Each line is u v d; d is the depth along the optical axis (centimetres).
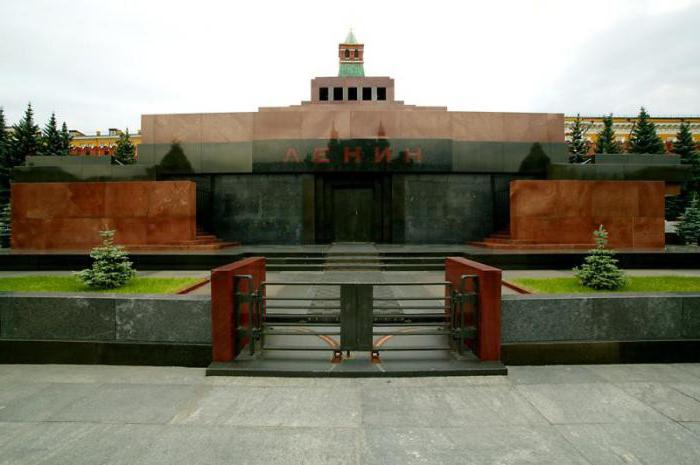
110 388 558
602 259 920
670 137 5544
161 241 1627
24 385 568
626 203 1623
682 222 2314
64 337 661
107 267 948
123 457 397
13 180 1777
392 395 534
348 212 2048
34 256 1409
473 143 2005
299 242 1992
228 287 619
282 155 1981
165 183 1623
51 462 389
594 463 387
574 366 638
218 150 1998
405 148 1980
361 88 3164
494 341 623
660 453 403
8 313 664
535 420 469
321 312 810
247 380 581
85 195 1638
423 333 636
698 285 949
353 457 397
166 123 2023
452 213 2012
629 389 553
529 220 1620
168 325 651
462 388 555
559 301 650
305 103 2833
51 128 4525
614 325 655
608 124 4894
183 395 536
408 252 1498
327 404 509
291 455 401
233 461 391
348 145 1975
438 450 409
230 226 2012
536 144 2022
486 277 620
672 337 657
